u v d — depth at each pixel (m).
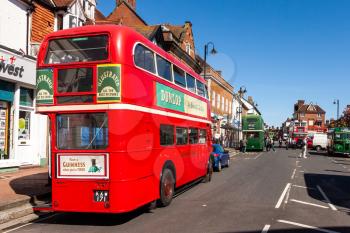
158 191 10.56
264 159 33.56
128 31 9.15
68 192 8.86
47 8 18.95
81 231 8.28
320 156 42.81
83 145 8.86
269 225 8.76
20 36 16.89
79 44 9.08
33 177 14.46
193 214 10.01
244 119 49.00
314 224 8.95
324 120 122.06
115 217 9.76
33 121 18.00
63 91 9.00
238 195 13.15
